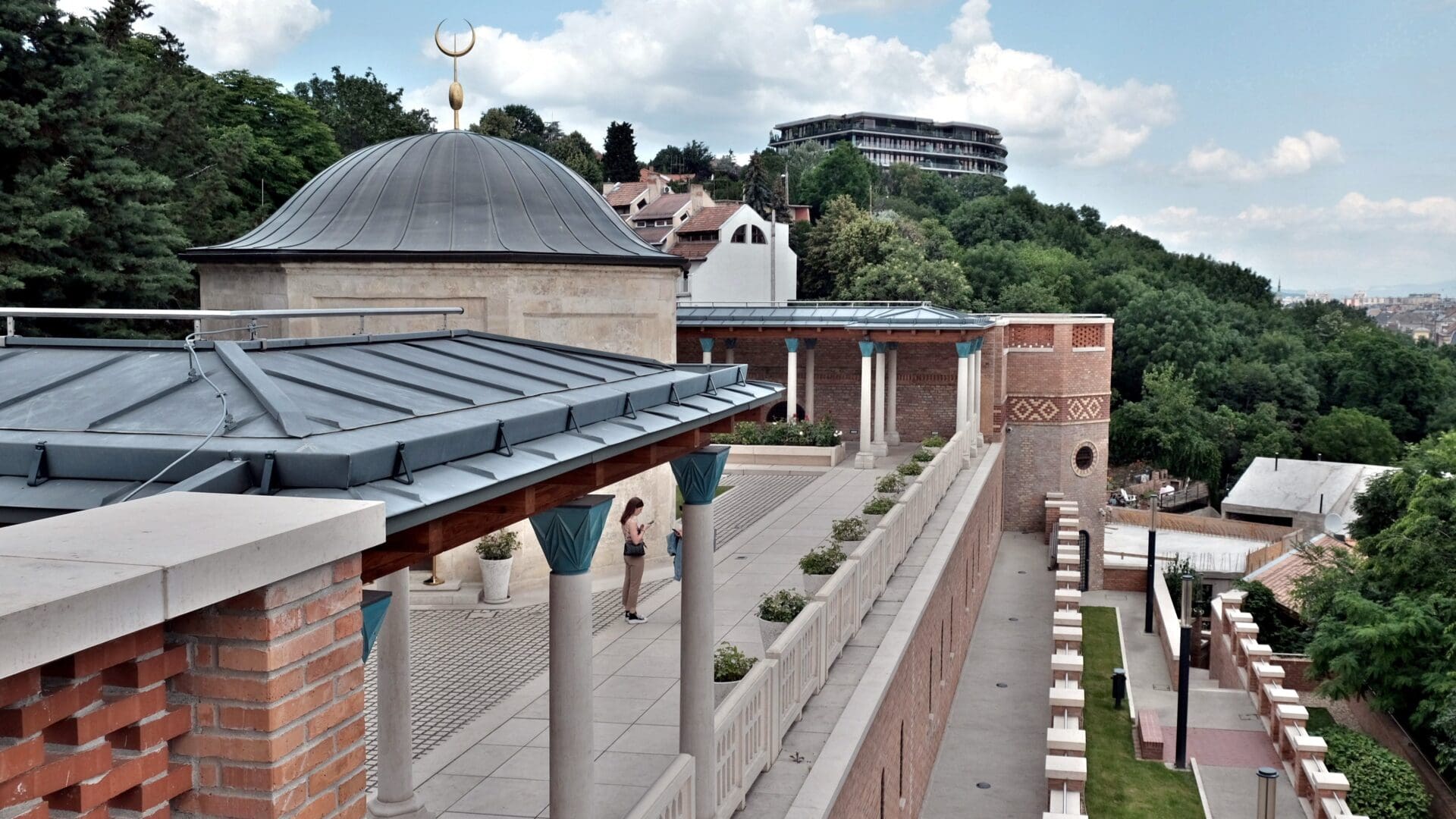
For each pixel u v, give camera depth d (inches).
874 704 546.9
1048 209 5039.4
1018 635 1302.9
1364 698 1176.8
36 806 138.0
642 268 838.5
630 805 416.8
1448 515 1322.6
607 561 844.0
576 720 307.7
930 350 1660.9
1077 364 1830.7
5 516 193.6
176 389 233.8
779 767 472.1
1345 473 2967.5
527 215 832.3
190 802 160.1
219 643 158.4
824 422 1460.4
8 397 237.8
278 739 159.2
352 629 175.6
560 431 273.9
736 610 726.5
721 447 391.5
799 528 1013.2
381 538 176.6
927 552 903.1
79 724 142.7
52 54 1037.2
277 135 2208.4
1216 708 1195.9
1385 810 955.3
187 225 1386.6
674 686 564.4
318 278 776.3
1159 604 1555.1
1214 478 3319.4
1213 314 3919.8
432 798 430.9
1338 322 4768.7
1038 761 946.1
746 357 1697.8
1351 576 1435.8
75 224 987.9
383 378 274.7
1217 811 932.0
